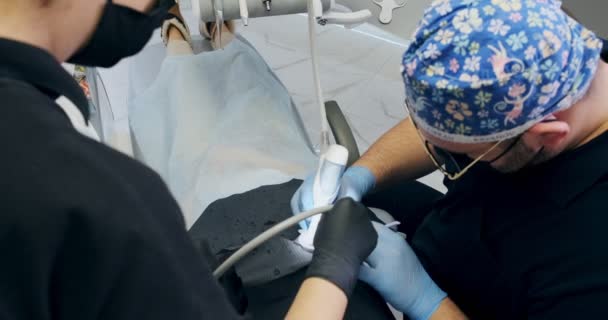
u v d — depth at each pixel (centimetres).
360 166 100
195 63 125
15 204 34
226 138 112
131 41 52
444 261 83
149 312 39
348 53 178
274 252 84
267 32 184
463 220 77
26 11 39
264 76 129
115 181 37
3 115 35
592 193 61
